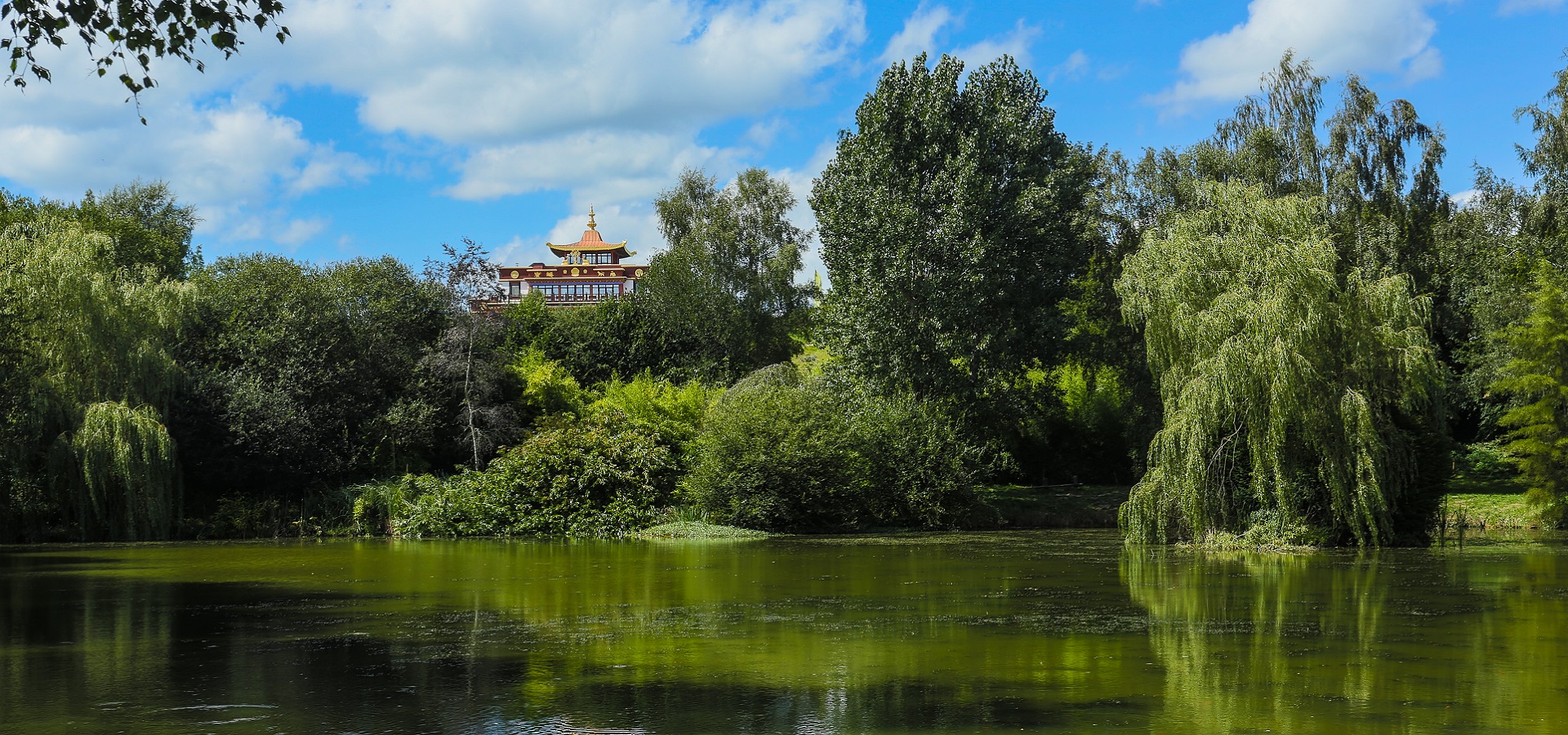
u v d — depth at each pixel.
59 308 29.34
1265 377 22.11
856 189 36.84
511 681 9.67
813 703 8.77
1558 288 31.06
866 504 33.31
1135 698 8.91
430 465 37.81
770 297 57.38
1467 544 25.08
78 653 11.21
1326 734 7.76
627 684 9.52
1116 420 43.00
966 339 35.88
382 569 20.47
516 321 48.69
